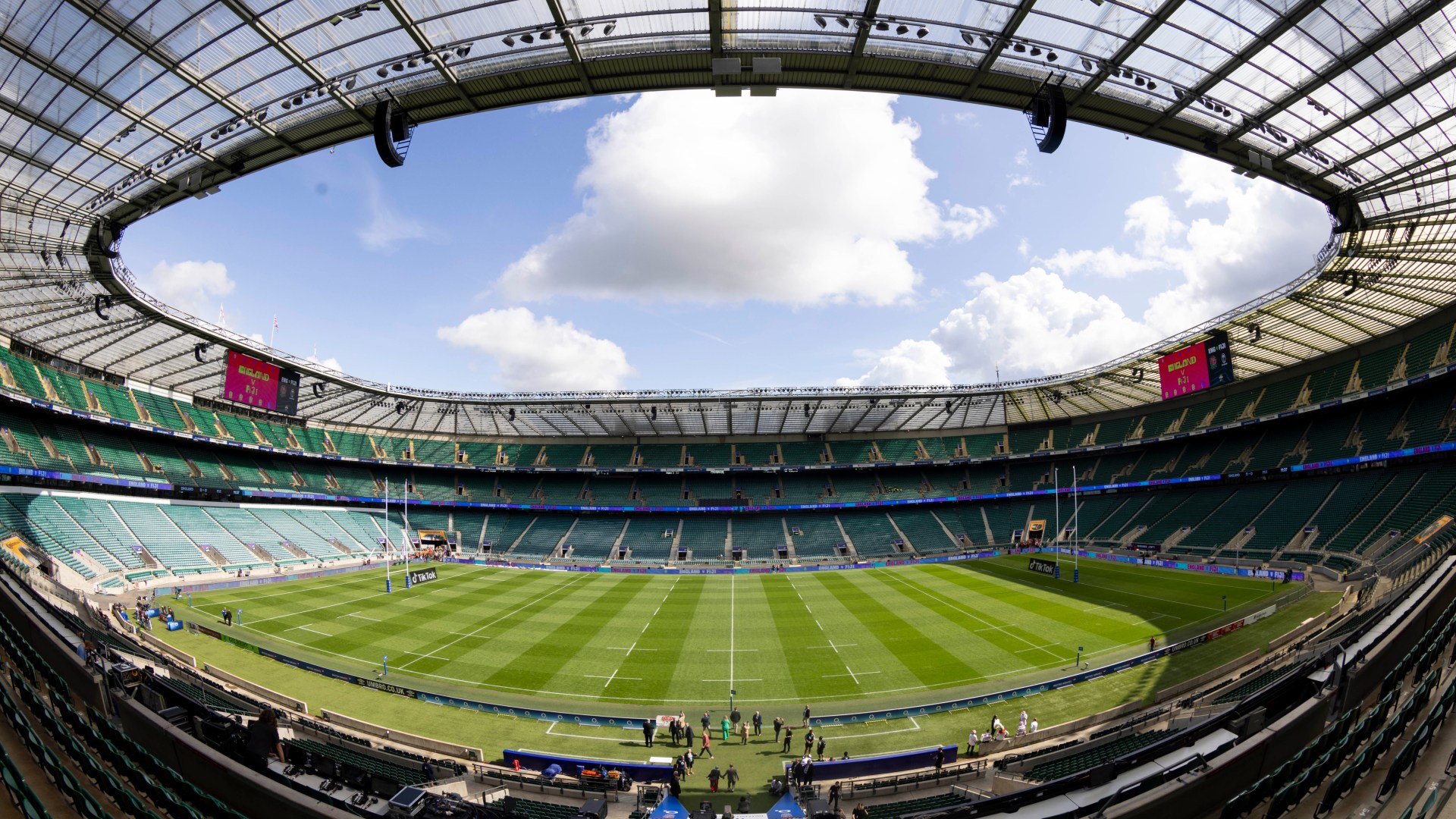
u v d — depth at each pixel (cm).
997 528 7431
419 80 1934
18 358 4931
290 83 2039
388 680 2909
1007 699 2608
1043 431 8188
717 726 2458
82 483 5262
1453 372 4225
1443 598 1554
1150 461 7112
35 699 1115
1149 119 2177
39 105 2183
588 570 6506
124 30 1855
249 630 3650
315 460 7700
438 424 8231
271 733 1102
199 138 2350
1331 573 4256
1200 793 776
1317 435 5588
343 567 6075
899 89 1969
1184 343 5188
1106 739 1991
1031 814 859
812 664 3138
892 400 7450
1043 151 1875
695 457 8306
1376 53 1870
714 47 1780
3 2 1775
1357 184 2658
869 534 7300
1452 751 888
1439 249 3250
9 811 777
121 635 2919
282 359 5747
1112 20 1736
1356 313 4506
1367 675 1099
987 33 1766
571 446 8494
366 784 1090
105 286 4056
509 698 2720
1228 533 5528
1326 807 782
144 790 943
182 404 6406
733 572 6366
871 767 1984
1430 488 4388
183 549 5328
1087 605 4131
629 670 3086
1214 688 2358
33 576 3250
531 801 1778
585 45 1770
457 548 7325
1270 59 1900
